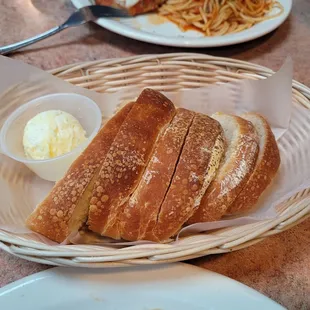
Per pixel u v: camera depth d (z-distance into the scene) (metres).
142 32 0.31
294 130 0.24
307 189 0.21
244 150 0.21
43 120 0.23
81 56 0.31
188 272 0.18
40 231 0.19
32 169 0.23
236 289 0.17
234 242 0.17
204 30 0.33
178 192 0.19
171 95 0.26
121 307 0.17
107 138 0.20
